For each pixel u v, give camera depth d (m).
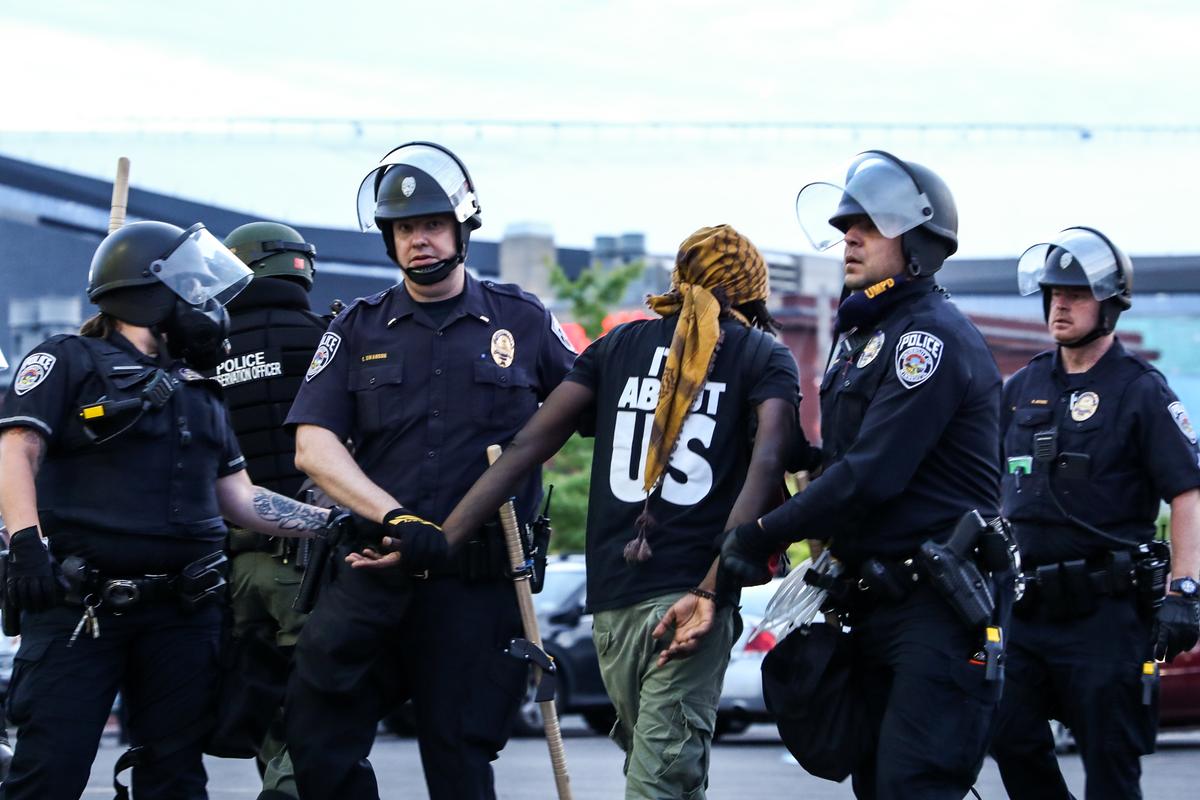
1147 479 13.38
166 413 11.66
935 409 10.05
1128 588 13.19
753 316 11.16
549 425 11.00
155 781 11.75
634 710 10.85
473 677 10.98
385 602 10.83
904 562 10.29
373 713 11.20
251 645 13.09
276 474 13.42
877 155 10.64
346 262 91.38
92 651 11.44
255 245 13.58
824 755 10.52
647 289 105.38
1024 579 13.00
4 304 93.06
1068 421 13.57
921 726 10.08
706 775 10.66
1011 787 13.67
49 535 11.47
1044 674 13.41
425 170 11.12
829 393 10.62
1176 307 108.25
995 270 101.31
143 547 11.49
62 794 11.32
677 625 10.28
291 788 11.70
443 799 11.05
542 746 28.22
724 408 10.68
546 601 31.50
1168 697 26.62
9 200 93.12
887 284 10.45
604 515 10.80
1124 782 13.25
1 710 12.40
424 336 11.32
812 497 9.89
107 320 11.84
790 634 10.62
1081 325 13.56
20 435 11.26
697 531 10.59
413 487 11.14
